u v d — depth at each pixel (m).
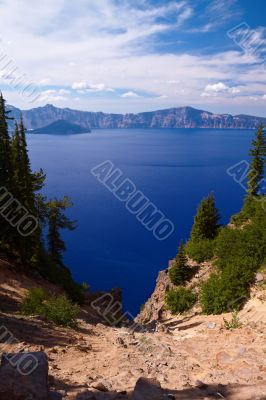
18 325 17.27
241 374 9.96
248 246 37.41
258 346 15.24
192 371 11.49
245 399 7.57
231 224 53.47
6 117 38.75
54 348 14.17
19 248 40.19
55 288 40.06
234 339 18.05
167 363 12.58
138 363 12.74
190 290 41.81
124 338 18.31
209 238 51.59
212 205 52.91
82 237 121.56
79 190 193.25
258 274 32.53
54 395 6.65
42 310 22.00
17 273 38.31
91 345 16.33
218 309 32.00
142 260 103.88
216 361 12.59
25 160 41.38
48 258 46.91
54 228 53.59
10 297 29.92
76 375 10.93
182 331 25.98
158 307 45.41
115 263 102.38
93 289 86.75
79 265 100.44
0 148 38.28
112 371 11.66
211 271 42.94
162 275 52.81
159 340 17.95
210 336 20.30
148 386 7.07
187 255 50.25
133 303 81.69
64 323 20.86
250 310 27.77
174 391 8.29
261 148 54.78
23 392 6.24
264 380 8.96
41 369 6.68
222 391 8.12
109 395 7.67
